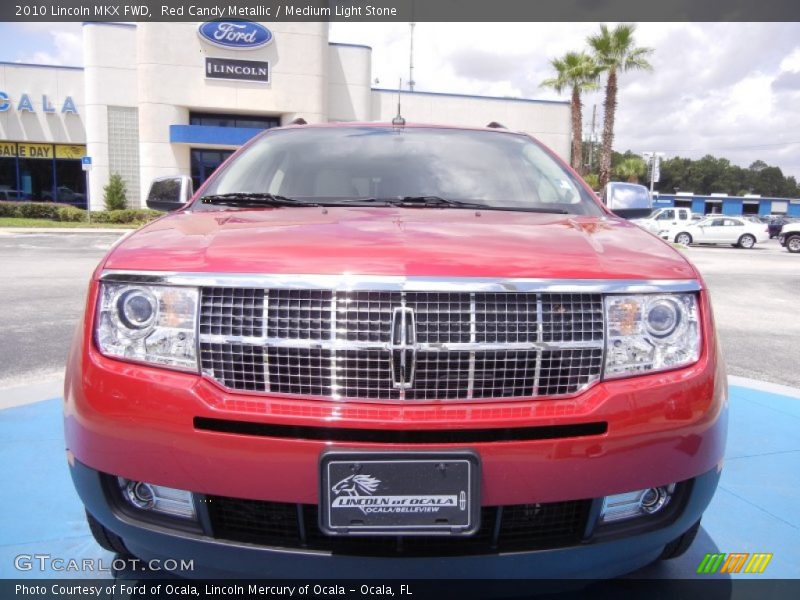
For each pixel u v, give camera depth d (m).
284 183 2.91
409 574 1.71
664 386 1.77
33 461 3.38
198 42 26.50
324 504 1.62
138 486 1.81
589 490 1.71
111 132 27.77
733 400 4.66
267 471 1.65
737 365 5.91
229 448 1.66
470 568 1.72
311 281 1.69
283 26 27.23
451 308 1.70
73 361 1.86
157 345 1.75
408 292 1.69
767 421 4.21
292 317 1.70
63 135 30.00
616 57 25.44
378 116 29.91
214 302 1.73
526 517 1.76
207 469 1.67
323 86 28.03
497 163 3.08
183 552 1.79
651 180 29.61
